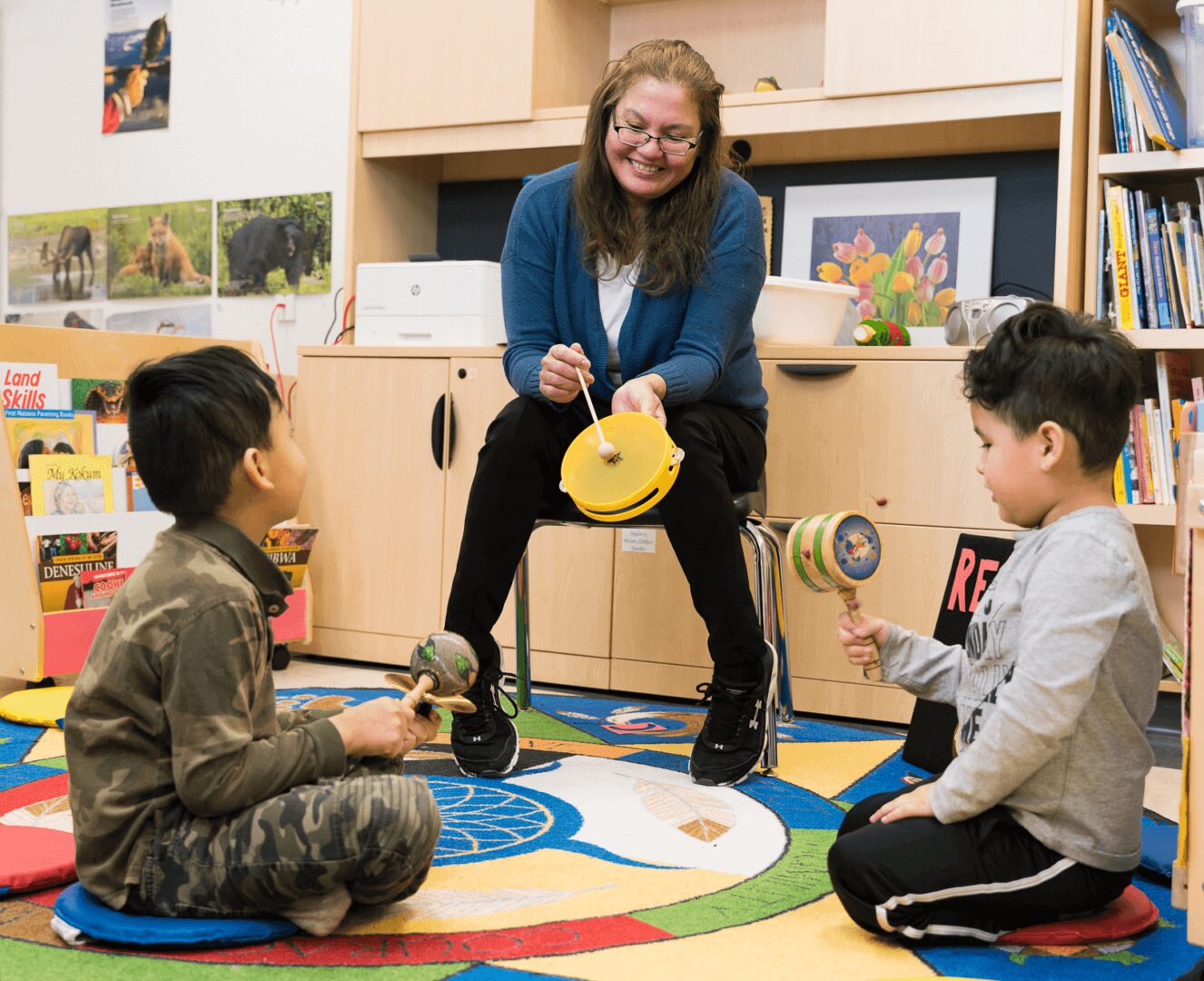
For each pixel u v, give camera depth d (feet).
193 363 3.77
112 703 3.69
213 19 11.89
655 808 5.37
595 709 7.57
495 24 8.78
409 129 9.16
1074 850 3.80
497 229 10.18
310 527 8.63
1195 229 7.17
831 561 4.48
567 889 4.28
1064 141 7.19
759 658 5.86
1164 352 7.26
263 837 3.63
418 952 3.66
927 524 7.23
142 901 3.73
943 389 7.18
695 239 6.02
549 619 8.20
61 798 5.25
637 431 5.37
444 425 8.47
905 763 6.32
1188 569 3.53
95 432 7.79
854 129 8.31
